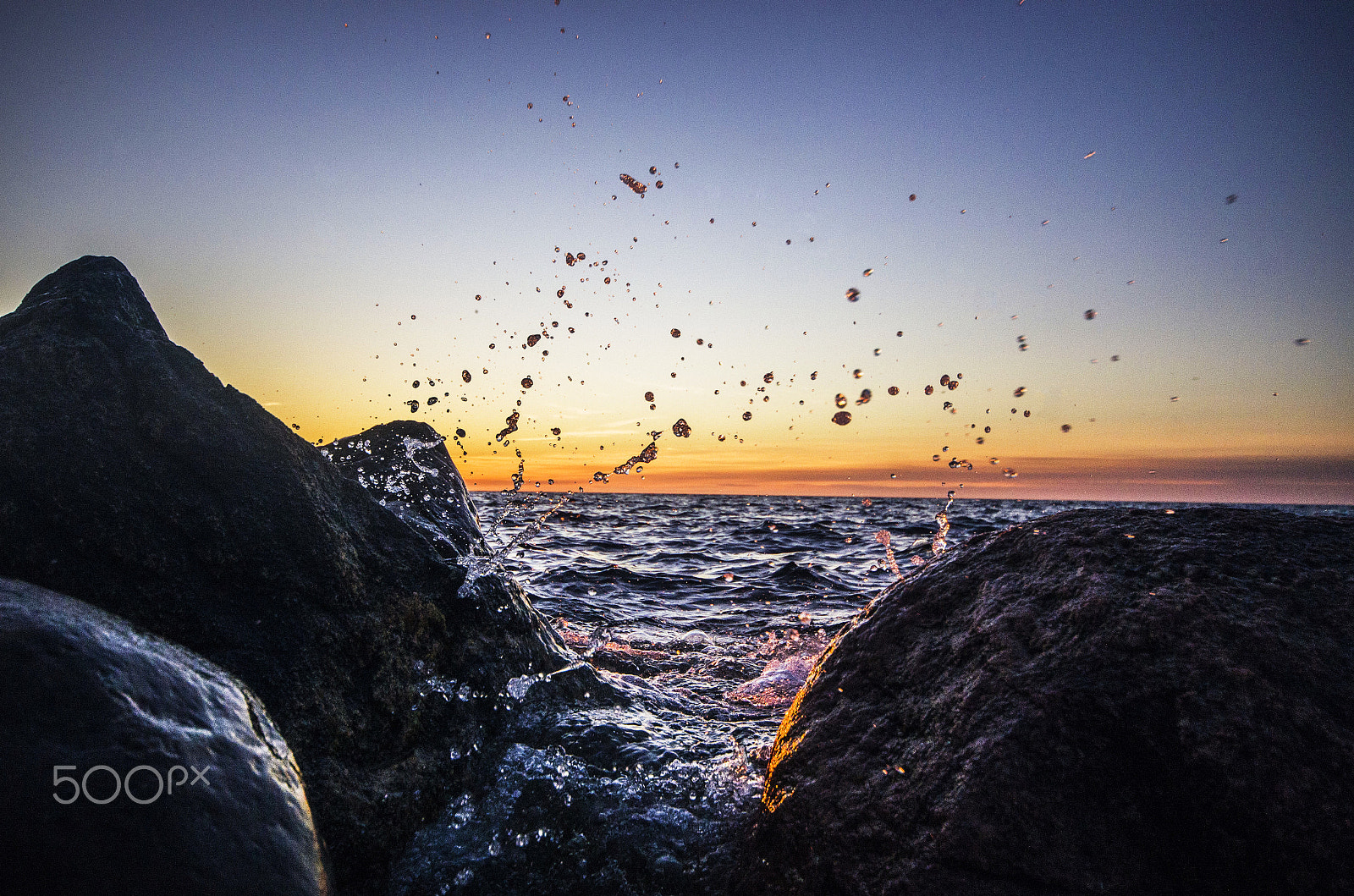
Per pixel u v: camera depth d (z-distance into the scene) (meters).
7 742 0.95
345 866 1.42
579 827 1.65
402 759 1.65
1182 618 1.32
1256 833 1.10
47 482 1.47
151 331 1.85
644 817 1.67
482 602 2.08
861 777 1.43
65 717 1.01
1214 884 1.10
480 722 1.89
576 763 1.84
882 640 1.66
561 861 1.57
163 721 1.10
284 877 1.07
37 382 1.59
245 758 1.18
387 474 2.68
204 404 1.74
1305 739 1.14
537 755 1.86
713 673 3.28
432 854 1.56
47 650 1.07
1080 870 1.15
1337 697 1.17
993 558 1.68
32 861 0.89
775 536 10.36
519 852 1.59
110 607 1.42
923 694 1.50
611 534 10.72
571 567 6.62
